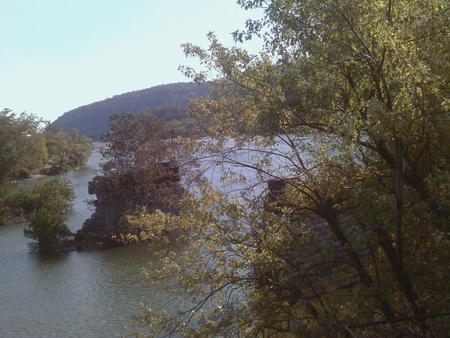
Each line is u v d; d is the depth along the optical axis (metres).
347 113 6.33
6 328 13.52
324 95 6.94
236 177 8.20
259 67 7.37
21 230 32.03
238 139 7.88
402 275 6.93
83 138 80.69
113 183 23.48
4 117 64.06
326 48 6.61
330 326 6.41
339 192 7.74
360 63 6.74
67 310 14.48
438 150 7.40
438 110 6.33
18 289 17.80
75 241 24.69
